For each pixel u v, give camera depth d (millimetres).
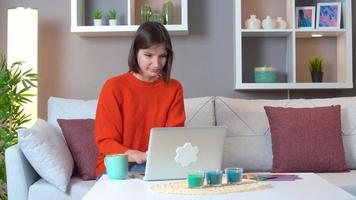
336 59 3617
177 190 1436
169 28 3297
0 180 3354
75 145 2736
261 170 3027
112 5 3561
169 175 1650
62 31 3547
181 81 3562
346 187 2467
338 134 2910
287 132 2871
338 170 2854
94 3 3562
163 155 1626
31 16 3232
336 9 3453
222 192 1411
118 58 3553
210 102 3121
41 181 2531
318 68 3451
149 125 2117
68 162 2566
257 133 3045
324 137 2865
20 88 3248
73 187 2467
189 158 1657
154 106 2137
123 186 1531
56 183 2426
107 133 2004
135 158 1860
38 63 3543
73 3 3289
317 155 2826
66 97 3553
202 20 3557
